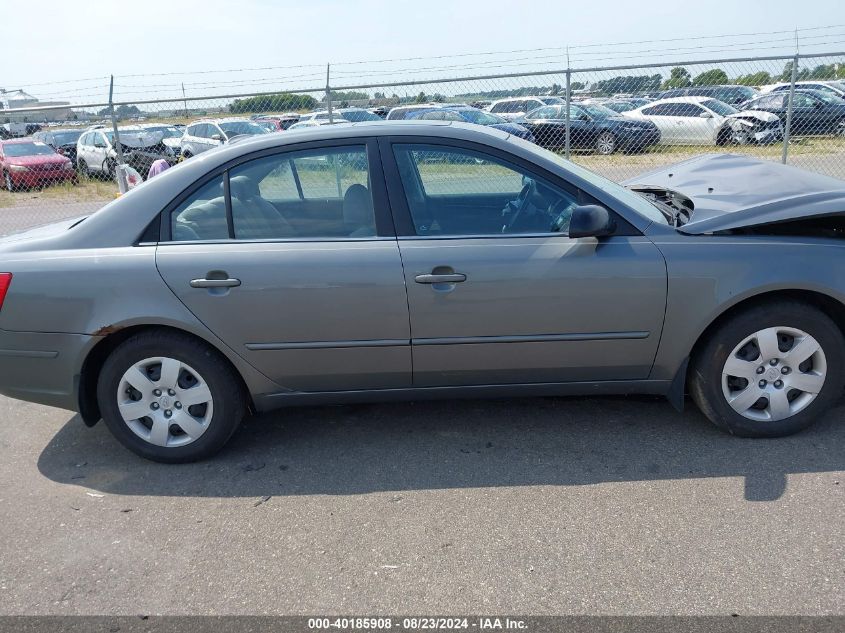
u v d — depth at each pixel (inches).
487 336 127.1
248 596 97.7
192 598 97.7
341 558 105.0
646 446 133.8
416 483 125.4
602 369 130.8
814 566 97.4
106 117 396.2
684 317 125.8
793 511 110.4
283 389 133.0
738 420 132.0
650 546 103.8
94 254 127.9
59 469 137.1
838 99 446.6
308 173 130.7
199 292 125.5
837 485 117.0
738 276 123.6
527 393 134.6
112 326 126.6
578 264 124.0
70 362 129.0
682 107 491.2
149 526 116.0
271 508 119.7
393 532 110.8
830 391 129.9
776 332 127.4
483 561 102.6
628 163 450.3
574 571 99.3
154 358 130.5
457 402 157.9
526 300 124.9
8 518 119.9
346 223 129.2
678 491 117.9
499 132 140.6
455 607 93.5
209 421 133.1
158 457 135.7
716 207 133.3
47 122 421.4
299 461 135.8
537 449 135.1
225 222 129.7
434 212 129.8
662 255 124.0
